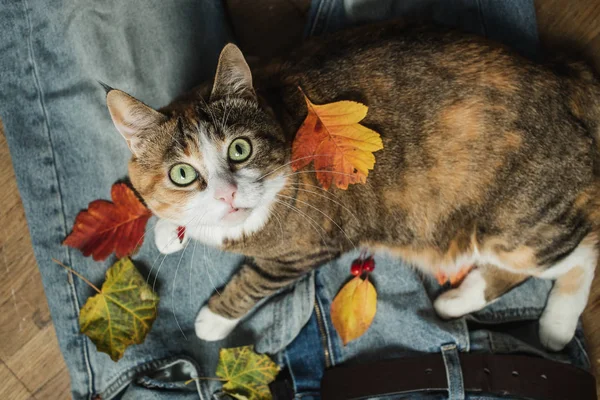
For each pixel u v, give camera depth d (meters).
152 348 0.66
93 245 0.67
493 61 0.56
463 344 0.63
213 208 0.53
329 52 0.58
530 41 0.68
